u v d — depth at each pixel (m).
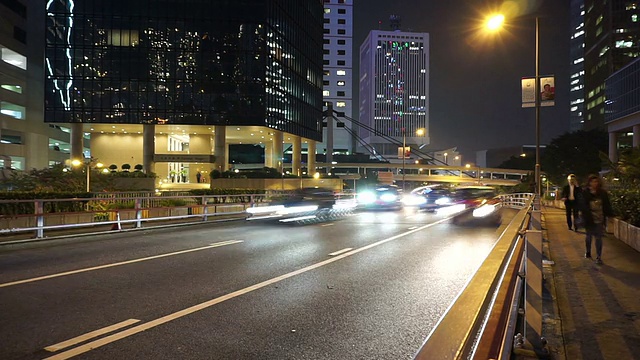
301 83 71.75
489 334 2.37
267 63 58.53
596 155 60.62
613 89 82.50
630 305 6.46
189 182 70.12
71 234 15.35
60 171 31.20
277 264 9.84
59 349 4.71
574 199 16.27
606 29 118.06
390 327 5.54
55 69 54.16
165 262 10.02
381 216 25.28
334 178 77.88
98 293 7.12
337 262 10.13
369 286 7.76
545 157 64.38
